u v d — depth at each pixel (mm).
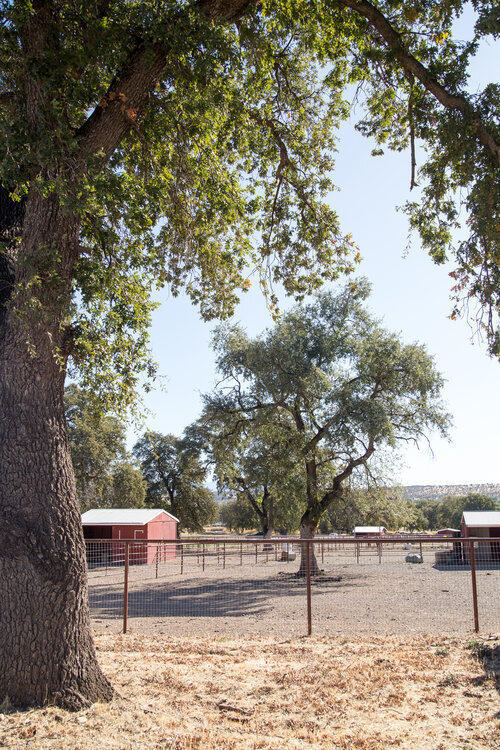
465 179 7164
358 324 27641
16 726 4781
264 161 10516
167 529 39062
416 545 42938
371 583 21875
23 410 5723
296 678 6734
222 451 29359
